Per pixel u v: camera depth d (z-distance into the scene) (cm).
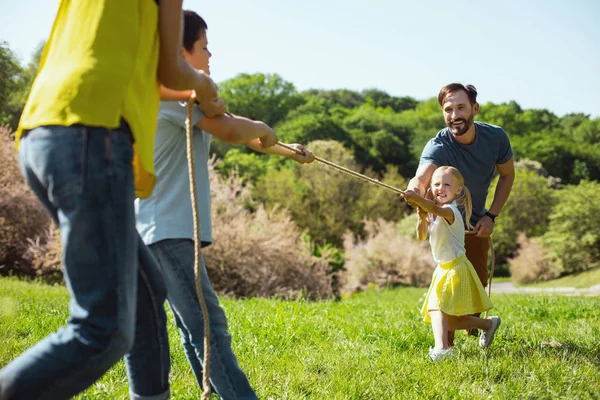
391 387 357
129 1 226
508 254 4419
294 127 6219
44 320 546
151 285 255
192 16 313
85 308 210
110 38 220
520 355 443
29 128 216
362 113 7188
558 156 6688
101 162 209
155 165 294
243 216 1786
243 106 7262
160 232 287
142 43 227
